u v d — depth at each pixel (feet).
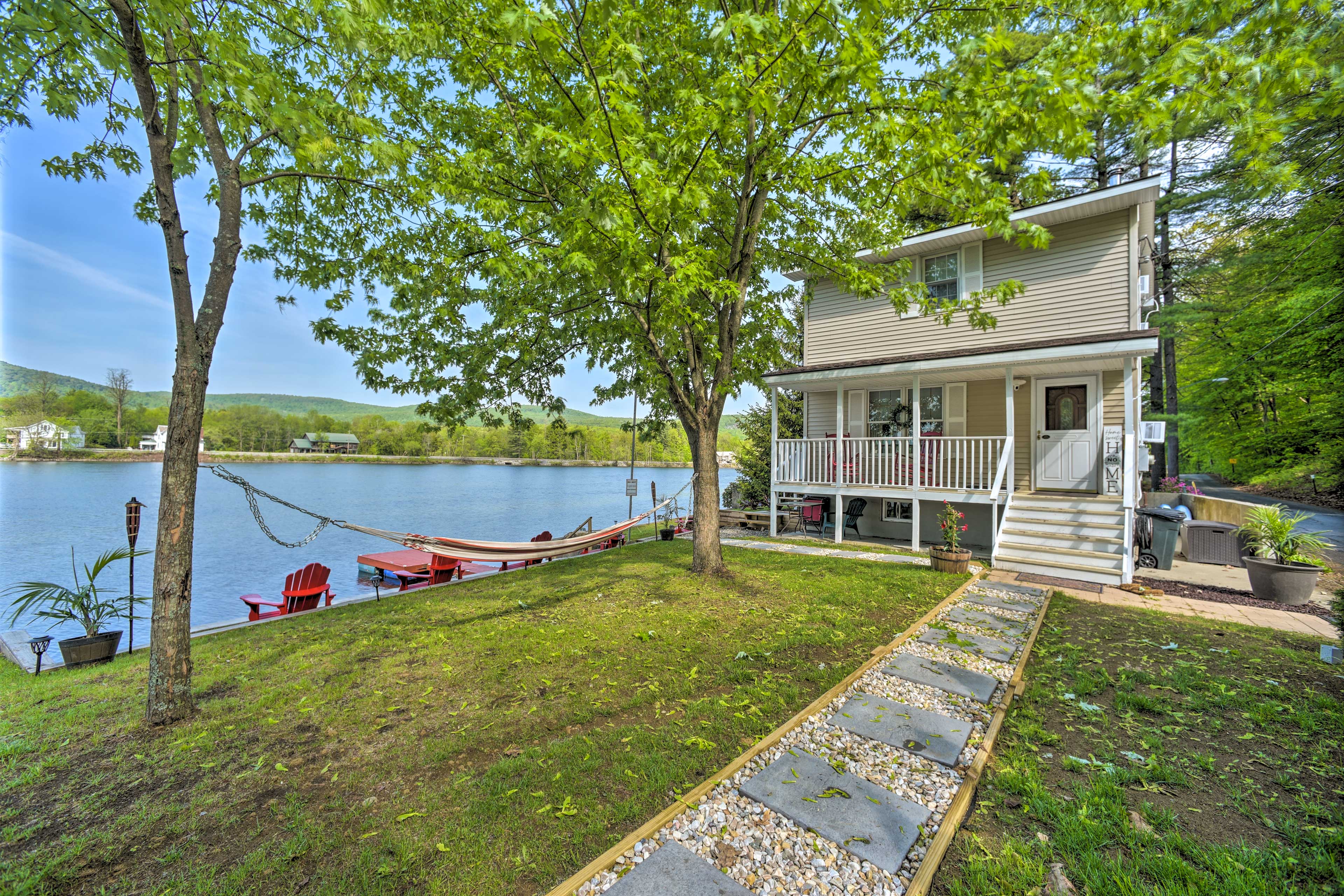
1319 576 26.37
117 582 40.19
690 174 18.20
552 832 8.43
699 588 24.12
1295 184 13.42
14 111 14.80
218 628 21.39
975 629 18.45
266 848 8.18
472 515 73.72
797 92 18.37
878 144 16.46
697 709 12.59
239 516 73.20
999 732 11.50
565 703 13.16
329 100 14.30
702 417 26.78
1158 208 52.80
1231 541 30.04
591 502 89.20
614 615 20.42
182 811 9.15
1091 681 13.97
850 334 43.27
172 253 12.81
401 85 21.76
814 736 11.37
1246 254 50.96
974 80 14.33
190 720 12.64
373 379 28.55
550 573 29.45
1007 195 17.97
